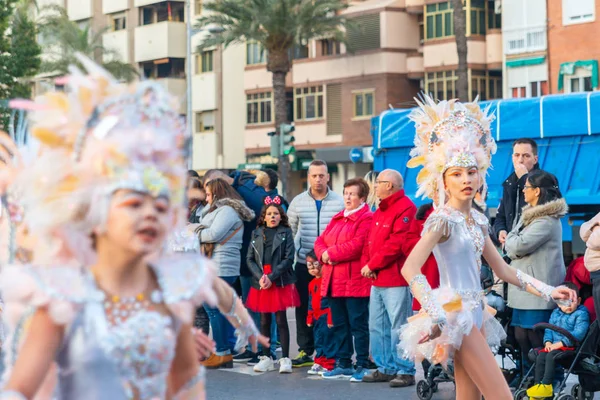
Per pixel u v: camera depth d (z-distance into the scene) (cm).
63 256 363
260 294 1172
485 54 4553
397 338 1052
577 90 4153
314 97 5116
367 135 4881
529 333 961
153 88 378
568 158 1838
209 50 5603
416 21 4856
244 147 5519
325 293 1110
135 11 5909
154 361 367
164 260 383
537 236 943
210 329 1417
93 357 357
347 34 4928
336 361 1135
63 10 4925
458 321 654
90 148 363
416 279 663
